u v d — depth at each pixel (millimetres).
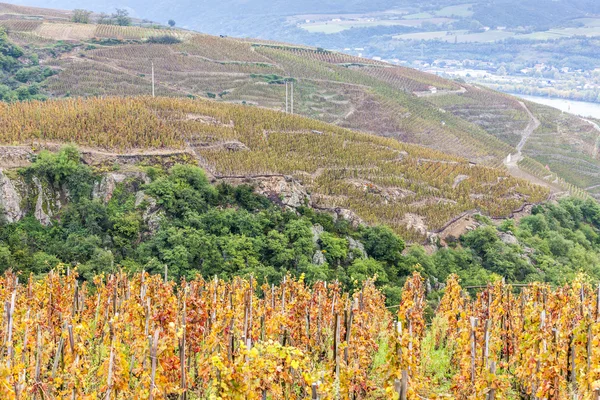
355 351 34438
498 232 104812
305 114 196500
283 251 83688
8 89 172875
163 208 87375
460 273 90500
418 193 112562
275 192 96062
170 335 30266
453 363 37875
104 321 38438
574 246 111500
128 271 74438
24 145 91500
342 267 85000
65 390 30000
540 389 29391
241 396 25922
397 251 90688
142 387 30703
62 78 190000
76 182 87062
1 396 25797
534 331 32031
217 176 97750
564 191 156750
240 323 35281
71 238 81000
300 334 37781
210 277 75938
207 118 117938
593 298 37562
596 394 26781
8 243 79750
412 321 35094
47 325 36938
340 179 110062
